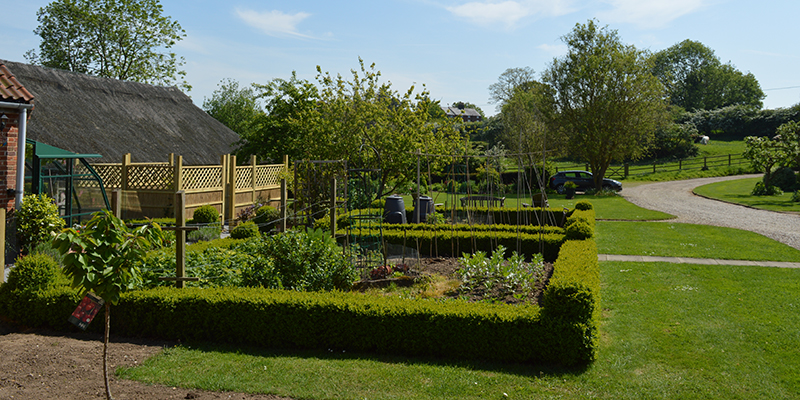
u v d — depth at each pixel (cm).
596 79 3216
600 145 3198
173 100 2519
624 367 575
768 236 1491
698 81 7594
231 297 641
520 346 586
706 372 561
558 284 593
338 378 524
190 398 466
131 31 3231
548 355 581
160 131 2167
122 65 3259
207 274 763
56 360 550
